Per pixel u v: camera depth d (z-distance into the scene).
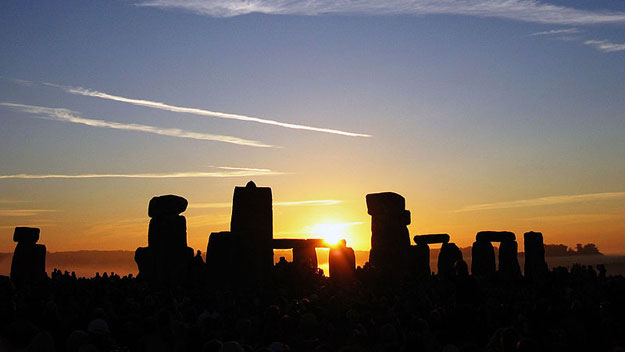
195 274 30.95
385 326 14.48
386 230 38.53
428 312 18.05
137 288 22.80
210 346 11.48
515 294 22.61
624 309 18.11
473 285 17.48
